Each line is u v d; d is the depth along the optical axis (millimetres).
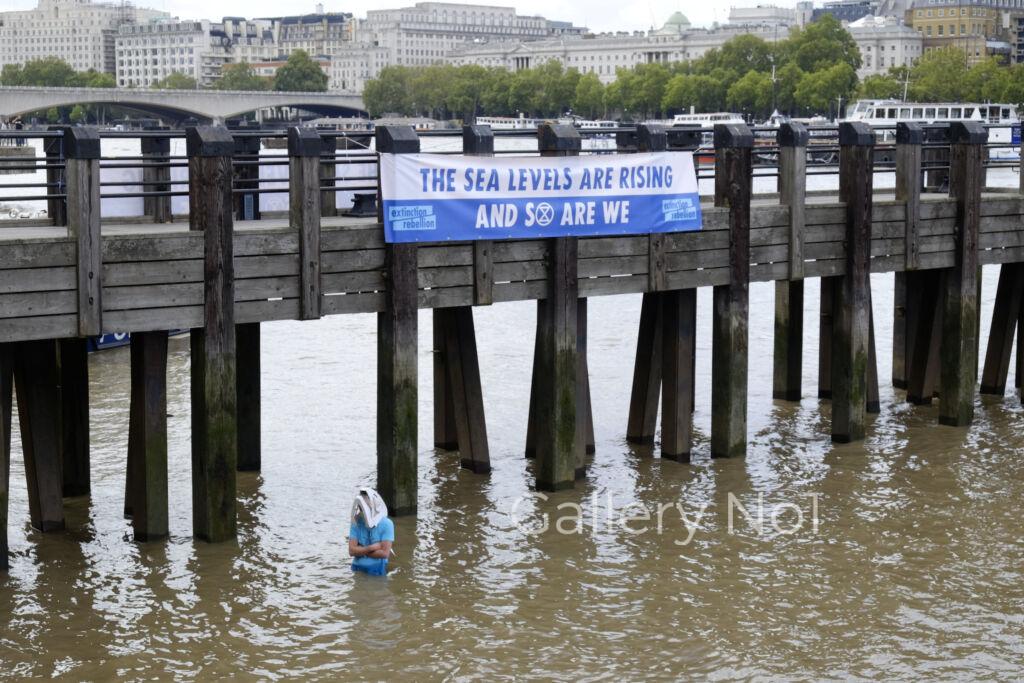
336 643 16750
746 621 17609
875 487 23688
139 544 19953
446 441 25906
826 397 31047
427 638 16938
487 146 20672
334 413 30016
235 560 19422
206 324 18328
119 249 17391
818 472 24609
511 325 44281
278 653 16422
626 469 24609
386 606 17938
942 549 20438
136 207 23125
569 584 18812
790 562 19781
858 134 25000
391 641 16828
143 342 19000
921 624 17609
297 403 31109
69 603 17766
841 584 18938
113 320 17453
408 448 20891
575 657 16438
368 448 26734
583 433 23625
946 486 23797
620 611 17891
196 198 18078
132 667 15922
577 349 22625
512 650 16625
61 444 22375
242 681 15625
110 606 17703
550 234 21469
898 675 16109
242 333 24156
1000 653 16766
